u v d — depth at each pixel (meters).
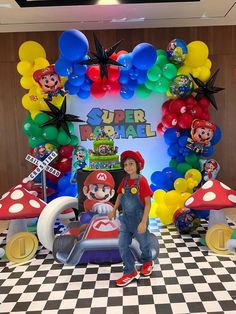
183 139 4.30
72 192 4.54
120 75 4.31
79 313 2.38
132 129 4.78
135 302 2.50
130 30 5.24
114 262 3.21
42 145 4.37
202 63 4.36
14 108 5.40
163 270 3.00
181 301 2.49
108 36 5.24
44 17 4.60
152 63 4.14
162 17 4.76
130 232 2.81
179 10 4.50
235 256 3.24
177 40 4.26
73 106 4.73
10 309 2.46
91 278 2.91
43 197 4.19
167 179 4.35
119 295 2.61
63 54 4.04
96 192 3.31
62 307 2.47
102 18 4.72
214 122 5.40
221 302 2.46
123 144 4.80
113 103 4.75
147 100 4.73
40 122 4.36
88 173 3.66
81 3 4.14
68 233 3.33
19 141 5.46
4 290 2.74
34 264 3.22
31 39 5.25
